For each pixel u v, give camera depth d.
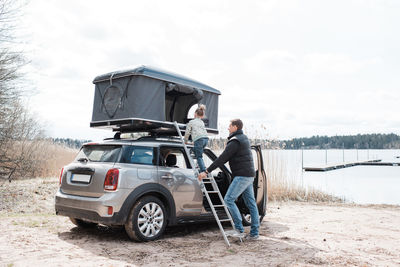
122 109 6.04
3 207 8.54
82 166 5.52
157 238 5.61
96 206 5.09
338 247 5.39
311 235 6.28
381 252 5.16
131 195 5.20
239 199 6.65
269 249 5.16
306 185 14.29
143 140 5.79
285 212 9.22
